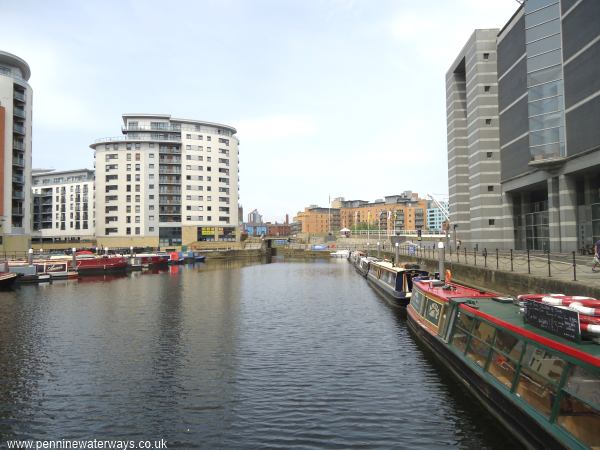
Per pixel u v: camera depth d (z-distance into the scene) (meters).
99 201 105.19
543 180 41.97
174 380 16.27
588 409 8.48
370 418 12.74
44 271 53.78
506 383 11.62
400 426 12.17
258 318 28.36
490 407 12.32
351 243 142.00
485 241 53.62
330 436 11.70
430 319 19.73
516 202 51.78
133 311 31.05
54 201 131.50
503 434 11.46
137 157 105.06
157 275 62.41
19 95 75.25
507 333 12.05
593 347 9.02
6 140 71.38
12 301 35.97
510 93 49.00
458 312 16.39
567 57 38.12
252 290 44.41
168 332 24.12
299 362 18.36
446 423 12.24
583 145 35.94
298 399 14.29
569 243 39.00
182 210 107.94
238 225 119.94
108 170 105.25
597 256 24.25
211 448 11.20
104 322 26.94
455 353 15.39
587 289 17.62
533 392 10.22
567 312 9.61
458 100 64.56
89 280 54.34
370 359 18.62
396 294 31.34
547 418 9.43
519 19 46.25
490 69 54.25
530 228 49.22
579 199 39.94
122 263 66.62
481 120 54.19
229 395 14.71
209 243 108.94
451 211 67.06
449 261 37.12
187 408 13.70
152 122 108.25
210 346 21.08
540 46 40.75
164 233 106.69
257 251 117.62
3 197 70.56
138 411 13.51
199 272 68.62
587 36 35.22
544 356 10.03
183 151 108.38
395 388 15.09
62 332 24.16
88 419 12.98
